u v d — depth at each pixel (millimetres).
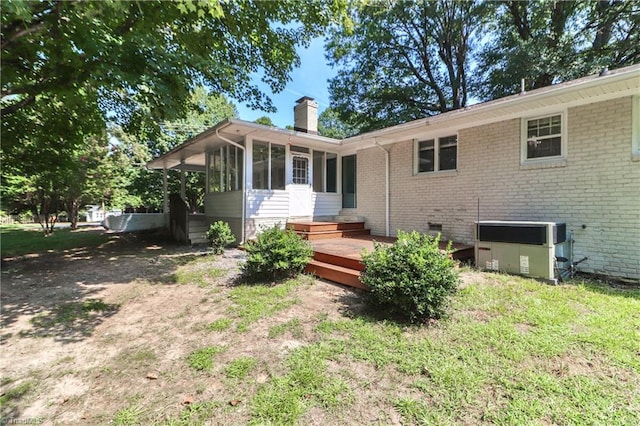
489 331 2754
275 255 4703
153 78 4039
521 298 3553
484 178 6223
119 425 1771
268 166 8242
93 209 21609
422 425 1699
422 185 7414
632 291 3873
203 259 6629
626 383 1990
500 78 12672
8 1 2414
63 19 3361
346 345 2613
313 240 7277
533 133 5570
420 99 16828
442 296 2998
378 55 16453
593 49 11602
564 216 5160
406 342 2627
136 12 4109
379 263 3328
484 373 2141
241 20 6383
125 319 3418
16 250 8227
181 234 9688
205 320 3312
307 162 9141
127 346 2764
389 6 14602
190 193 19938
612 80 4051
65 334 3037
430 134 7234
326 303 3686
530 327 2830
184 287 4613
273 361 2406
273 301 3783
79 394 2084
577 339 2559
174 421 1781
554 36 12102
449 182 6859
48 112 5777
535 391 1935
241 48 7324
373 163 8641
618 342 2482
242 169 7918
